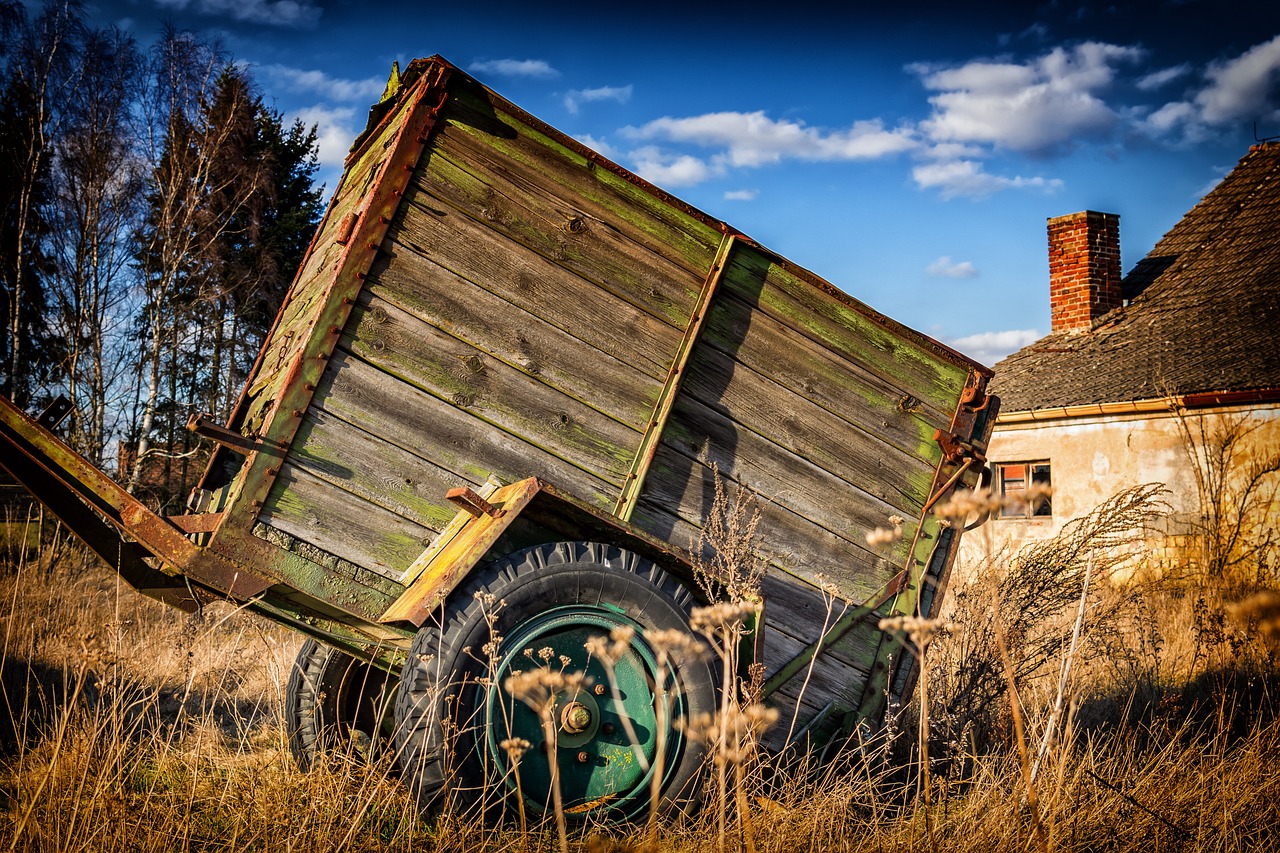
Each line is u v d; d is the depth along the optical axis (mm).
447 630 3121
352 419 3496
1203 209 19281
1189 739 4516
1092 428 14203
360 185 4387
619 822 3207
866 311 4336
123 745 3244
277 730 4578
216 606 4500
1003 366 18281
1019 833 2967
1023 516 14828
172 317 19875
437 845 2926
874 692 4191
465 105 3715
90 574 8133
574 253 3846
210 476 4488
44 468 3207
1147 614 6203
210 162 19422
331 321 3475
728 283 4102
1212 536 11641
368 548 3484
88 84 18562
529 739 3197
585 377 3828
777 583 4078
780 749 3969
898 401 4402
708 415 4035
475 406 3660
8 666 4855
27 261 18828
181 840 2990
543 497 3328
